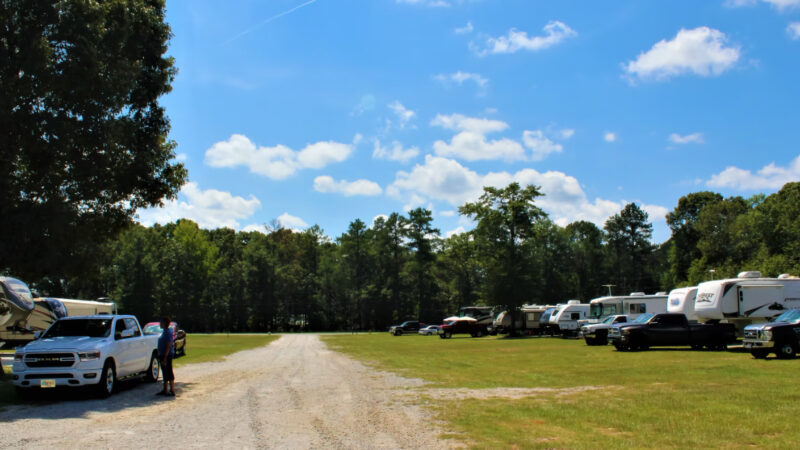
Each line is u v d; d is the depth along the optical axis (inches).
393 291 3710.6
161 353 509.7
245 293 3666.3
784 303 1015.6
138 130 694.5
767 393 446.9
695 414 366.6
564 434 317.7
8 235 568.4
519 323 2145.7
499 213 2174.0
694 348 1050.1
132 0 666.2
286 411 413.7
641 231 3791.8
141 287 3100.4
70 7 581.6
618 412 383.2
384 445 296.8
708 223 2819.9
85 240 666.2
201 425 354.9
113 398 493.4
